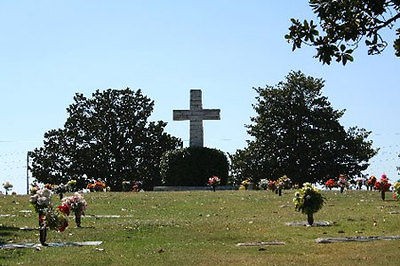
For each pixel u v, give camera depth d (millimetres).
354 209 31922
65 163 80500
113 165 80375
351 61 10875
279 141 73812
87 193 44594
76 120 81562
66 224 20953
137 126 82000
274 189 44750
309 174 73312
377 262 16531
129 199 39094
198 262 17062
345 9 10680
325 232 23141
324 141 72688
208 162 56969
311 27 10992
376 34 10656
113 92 83062
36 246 20109
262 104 75688
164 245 20438
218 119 59531
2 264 16906
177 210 33500
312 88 75062
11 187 47250
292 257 17609
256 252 18734
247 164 75000
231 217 29609
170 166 57312
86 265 16844
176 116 59594
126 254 18562
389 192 42688
